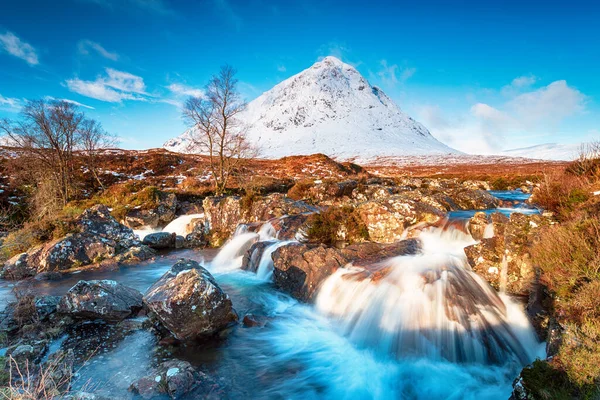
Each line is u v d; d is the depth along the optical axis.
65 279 12.09
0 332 7.13
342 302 8.48
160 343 7.00
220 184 32.25
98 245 14.42
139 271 13.13
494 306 6.99
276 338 7.50
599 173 10.23
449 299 6.99
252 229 15.70
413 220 12.16
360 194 21.48
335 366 6.53
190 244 17.89
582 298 4.98
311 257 10.12
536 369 4.29
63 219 16.06
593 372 3.83
